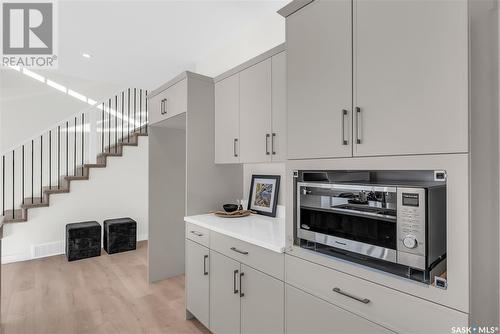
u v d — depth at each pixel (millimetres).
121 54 3426
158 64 3766
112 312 2459
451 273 980
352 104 1269
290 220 1545
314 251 1436
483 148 1020
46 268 3514
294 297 1495
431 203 1062
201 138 2527
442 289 996
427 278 1062
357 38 1252
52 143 4441
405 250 1101
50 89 4426
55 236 4074
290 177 1553
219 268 2016
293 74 1541
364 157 1225
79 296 2750
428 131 1037
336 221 1356
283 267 1557
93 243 3955
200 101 2518
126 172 4707
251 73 2158
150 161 3123
